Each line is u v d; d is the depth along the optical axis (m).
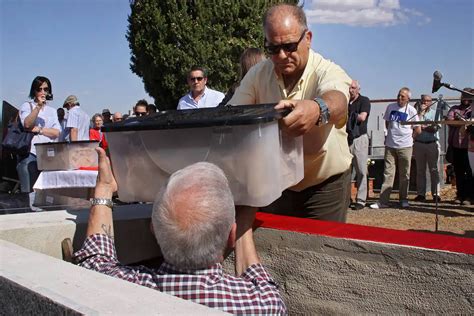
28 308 1.29
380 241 1.82
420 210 8.61
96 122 10.48
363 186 8.62
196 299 1.51
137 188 1.97
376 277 1.83
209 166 1.55
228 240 1.57
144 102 7.97
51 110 6.80
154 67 10.64
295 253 2.06
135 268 1.80
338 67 2.48
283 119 1.83
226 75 10.36
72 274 1.41
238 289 1.56
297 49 2.38
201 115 1.94
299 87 2.51
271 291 1.61
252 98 2.77
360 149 8.48
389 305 1.80
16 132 6.58
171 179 1.54
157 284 1.55
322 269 1.98
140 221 2.51
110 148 1.99
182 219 1.47
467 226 7.28
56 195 5.00
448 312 1.66
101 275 1.40
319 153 2.50
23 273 1.42
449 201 9.46
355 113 8.38
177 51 10.35
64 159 4.94
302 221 2.20
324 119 1.96
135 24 10.78
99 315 1.09
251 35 10.34
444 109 9.07
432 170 9.28
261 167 1.74
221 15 10.33
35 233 2.24
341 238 1.91
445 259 1.66
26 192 6.66
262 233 2.15
